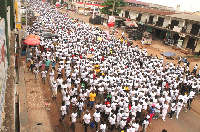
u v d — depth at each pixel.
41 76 16.25
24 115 11.37
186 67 22.91
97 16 55.47
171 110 13.27
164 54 28.36
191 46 31.77
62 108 11.09
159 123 12.85
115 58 20.95
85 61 18.06
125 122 10.66
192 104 15.84
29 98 13.27
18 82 15.02
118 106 12.14
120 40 30.67
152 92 13.84
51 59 18.94
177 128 12.53
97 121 10.81
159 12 37.69
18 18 19.42
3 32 6.91
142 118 12.16
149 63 19.73
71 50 21.06
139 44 34.34
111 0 48.06
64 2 91.44
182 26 31.48
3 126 5.62
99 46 24.52
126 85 14.27
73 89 13.22
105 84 14.72
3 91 6.32
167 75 17.73
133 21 41.41
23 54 20.66
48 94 14.17
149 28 39.94
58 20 41.62
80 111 11.98
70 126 11.23
